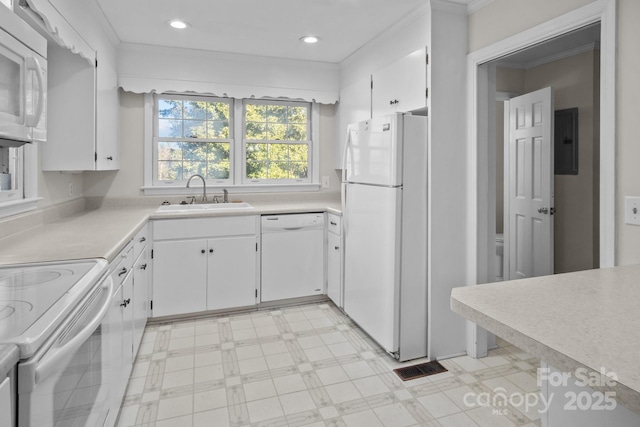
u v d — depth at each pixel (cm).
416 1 250
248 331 293
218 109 381
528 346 75
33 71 141
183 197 368
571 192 352
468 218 255
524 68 388
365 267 274
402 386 219
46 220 241
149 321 309
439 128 247
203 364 242
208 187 375
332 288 339
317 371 235
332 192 416
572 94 347
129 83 335
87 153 252
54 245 174
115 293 170
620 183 165
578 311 89
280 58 374
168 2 254
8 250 163
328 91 397
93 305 121
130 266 214
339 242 321
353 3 255
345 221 302
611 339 74
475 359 252
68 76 248
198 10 266
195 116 375
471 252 254
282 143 402
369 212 268
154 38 318
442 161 248
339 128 399
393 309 244
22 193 216
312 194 409
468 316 93
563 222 360
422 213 250
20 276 127
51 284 118
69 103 248
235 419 189
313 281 348
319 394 211
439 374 232
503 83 381
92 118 253
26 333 83
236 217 321
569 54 346
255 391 213
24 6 165
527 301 96
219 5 259
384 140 250
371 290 267
